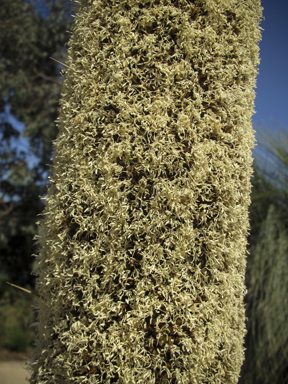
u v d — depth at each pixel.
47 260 0.13
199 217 0.13
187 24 0.13
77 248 0.13
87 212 0.13
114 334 0.12
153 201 0.12
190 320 0.12
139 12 0.13
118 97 0.13
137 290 0.12
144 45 0.13
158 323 0.12
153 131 0.13
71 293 0.12
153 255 0.12
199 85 0.13
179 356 0.12
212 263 0.13
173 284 0.12
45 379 0.13
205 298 0.13
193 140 0.13
